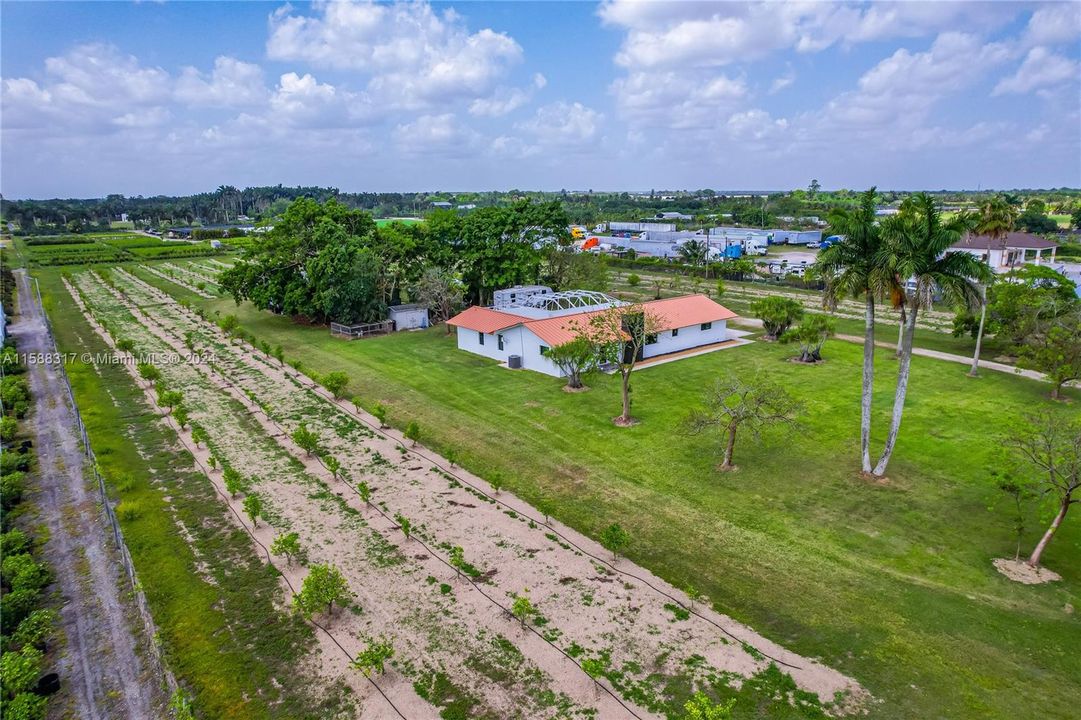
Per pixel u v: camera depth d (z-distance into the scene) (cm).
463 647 1638
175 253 12031
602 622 1722
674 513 2286
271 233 5772
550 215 5791
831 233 2448
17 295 7594
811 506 2306
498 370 4188
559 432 3066
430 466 2719
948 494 2362
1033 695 1445
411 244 5772
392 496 2452
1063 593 1791
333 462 2588
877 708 1419
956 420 3081
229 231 16412
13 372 4209
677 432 3012
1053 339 3456
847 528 2156
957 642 1616
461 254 5869
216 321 5694
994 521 2172
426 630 1705
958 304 2206
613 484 2520
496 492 2467
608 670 1548
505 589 1872
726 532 2153
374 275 5362
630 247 11388
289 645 1656
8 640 1630
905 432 2956
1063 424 2036
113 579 1948
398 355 4622
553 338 3994
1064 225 12925
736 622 1714
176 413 3081
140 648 1659
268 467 2723
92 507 2384
